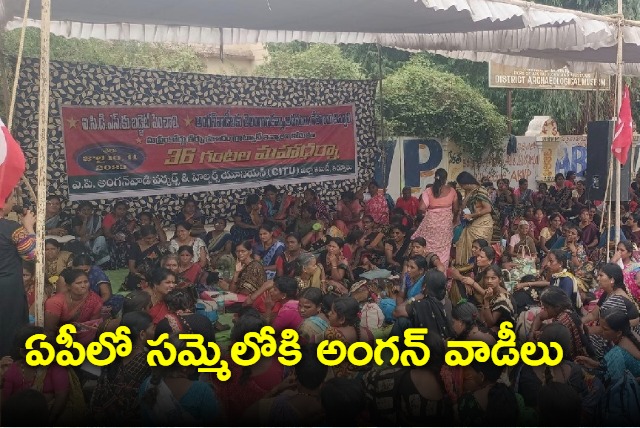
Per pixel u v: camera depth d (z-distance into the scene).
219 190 10.67
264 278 6.59
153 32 8.86
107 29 8.66
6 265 4.65
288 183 11.31
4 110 8.69
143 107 9.91
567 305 4.34
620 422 3.61
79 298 4.99
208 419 3.27
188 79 10.28
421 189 13.19
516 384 3.68
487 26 8.10
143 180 9.99
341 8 7.21
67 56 11.53
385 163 12.48
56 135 9.25
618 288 5.10
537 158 14.85
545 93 16.84
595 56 11.05
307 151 11.45
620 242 6.88
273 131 11.09
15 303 4.69
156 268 5.66
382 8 7.12
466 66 17.30
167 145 10.16
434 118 13.23
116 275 8.70
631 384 3.66
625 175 7.76
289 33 9.61
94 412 3.48
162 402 3.20
